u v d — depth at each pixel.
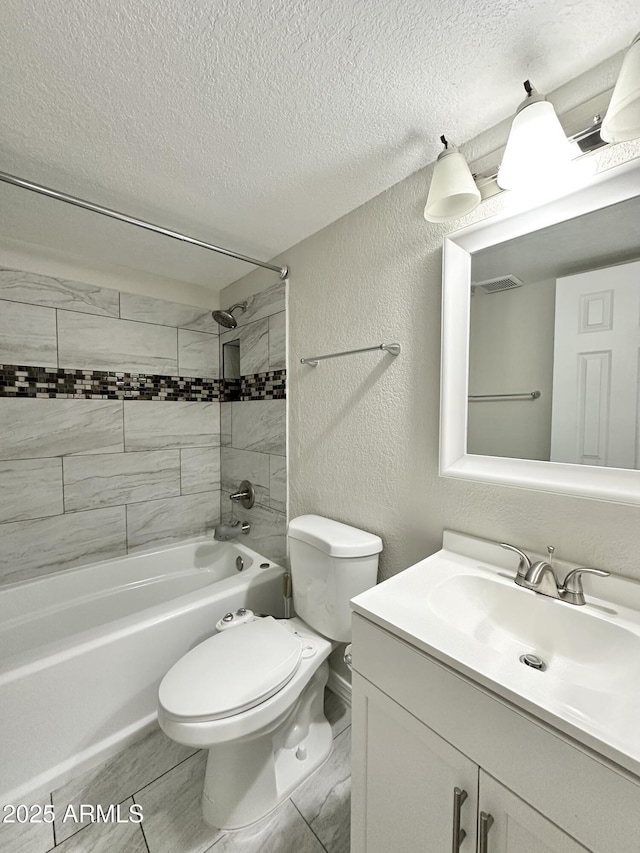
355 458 1.47
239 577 1.77
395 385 1.30
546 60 0.83
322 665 1.39
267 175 1.24
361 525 1.46
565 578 0.86
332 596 1.30
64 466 1.91
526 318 0.99
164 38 0.78
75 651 1.25
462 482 1.12
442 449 1.14
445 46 0.80
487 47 0.80
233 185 1.30
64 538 1.91
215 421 2.47
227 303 2.36
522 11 0.73
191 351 2.35
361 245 1.41
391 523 1.34
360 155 1.15
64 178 1.26
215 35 0.77
